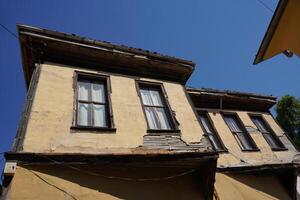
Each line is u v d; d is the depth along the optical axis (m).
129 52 7.99
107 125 6.32
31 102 5.65
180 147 6.51
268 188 8.48
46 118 5.50
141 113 6.91
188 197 5.86
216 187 7.23
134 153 5.20
